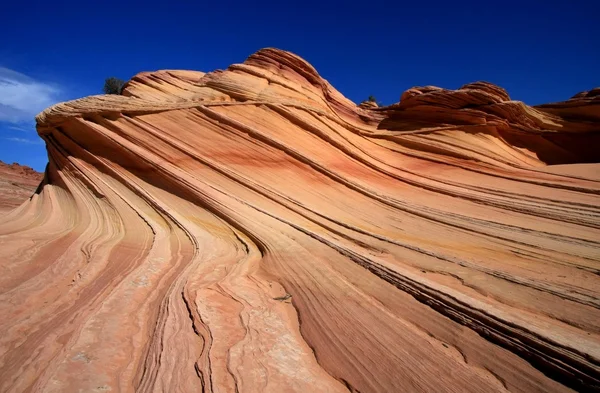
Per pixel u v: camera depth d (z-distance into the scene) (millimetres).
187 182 12031
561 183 13617
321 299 5879
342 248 8039
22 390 3602
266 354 4426
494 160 17500
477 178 15539
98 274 6953
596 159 20516
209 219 10633
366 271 6785
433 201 12680
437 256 7477
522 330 4156
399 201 12328
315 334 4938
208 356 4207
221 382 3775
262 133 14820
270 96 17219
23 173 41938
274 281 6953
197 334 4785
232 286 6574
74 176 14047
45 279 6637
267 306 5863
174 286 6273
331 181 13750
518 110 20234
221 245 8914
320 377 4074
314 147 15727
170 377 3795
